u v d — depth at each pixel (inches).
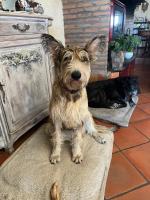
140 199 54.1
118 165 66.6
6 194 50.8
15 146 77.0
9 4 82.7
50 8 110.0
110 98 108.4
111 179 61.0
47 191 50.4
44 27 82.4
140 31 274.8
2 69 63.1
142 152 73.1
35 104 84.5
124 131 87.4
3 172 56.7
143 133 85.7
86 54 55.4
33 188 51.4
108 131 76.2
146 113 105.0
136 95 125.1
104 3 110.8
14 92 70.4
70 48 55.6
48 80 91.5
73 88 55.3
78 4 117.3
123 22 171.9
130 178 61.3
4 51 63.1
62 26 126.2
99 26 118.2
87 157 60.8
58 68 57.2
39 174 55.1
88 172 54.6
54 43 55.5
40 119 90.0
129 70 157.9
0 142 68.6
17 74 70.7
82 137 68.5
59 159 59.7
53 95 61.0
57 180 52.8
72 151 63.2
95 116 98.6
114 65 130.3
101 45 60.0
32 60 77.8
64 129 66.7
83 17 119.7
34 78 81.0
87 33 123.3
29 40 74.1
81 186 50.4
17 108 73.2
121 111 103.0
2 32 60.4
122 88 109.6
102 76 127.0
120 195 55.5
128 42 141.1
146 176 62.1
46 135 74.5
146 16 312.5
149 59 254.2
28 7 77.9
